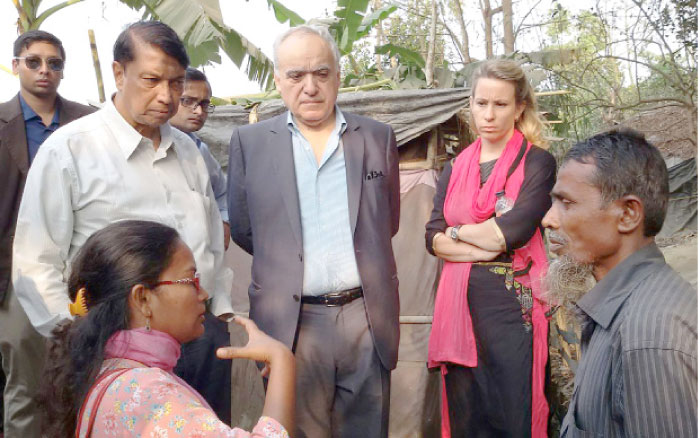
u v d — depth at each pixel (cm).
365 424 272
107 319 141
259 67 754
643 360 128
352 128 285
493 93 306
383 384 273
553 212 156
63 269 249
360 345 271
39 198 241
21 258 240
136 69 247
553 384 400
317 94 271
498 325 299
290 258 269
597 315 145
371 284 269
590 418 146
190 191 275
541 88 1071
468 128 455
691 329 126
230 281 296
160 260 146
